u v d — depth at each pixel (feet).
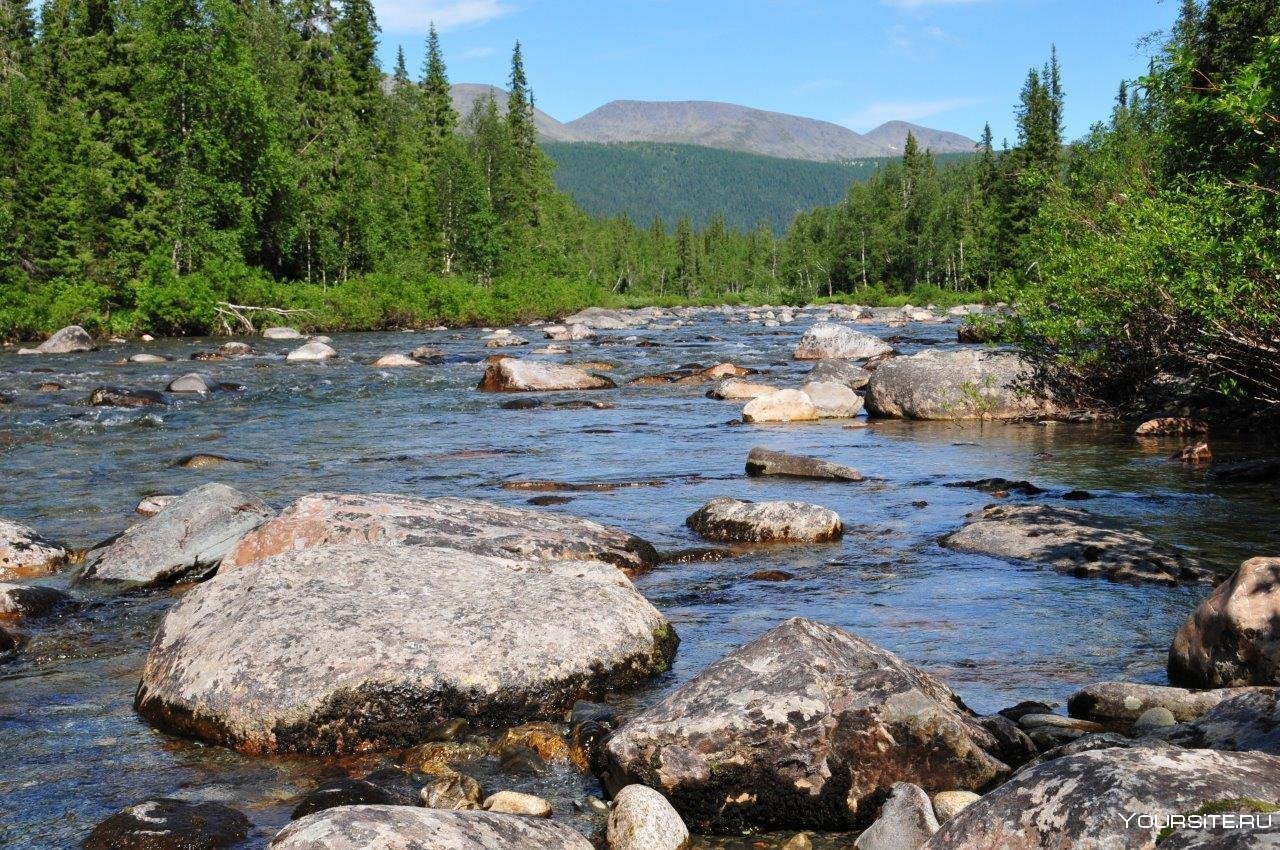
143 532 28.37
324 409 65.41
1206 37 65.62
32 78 209.97
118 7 161.58
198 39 164.86
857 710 14.98
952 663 20.42
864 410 63.87
